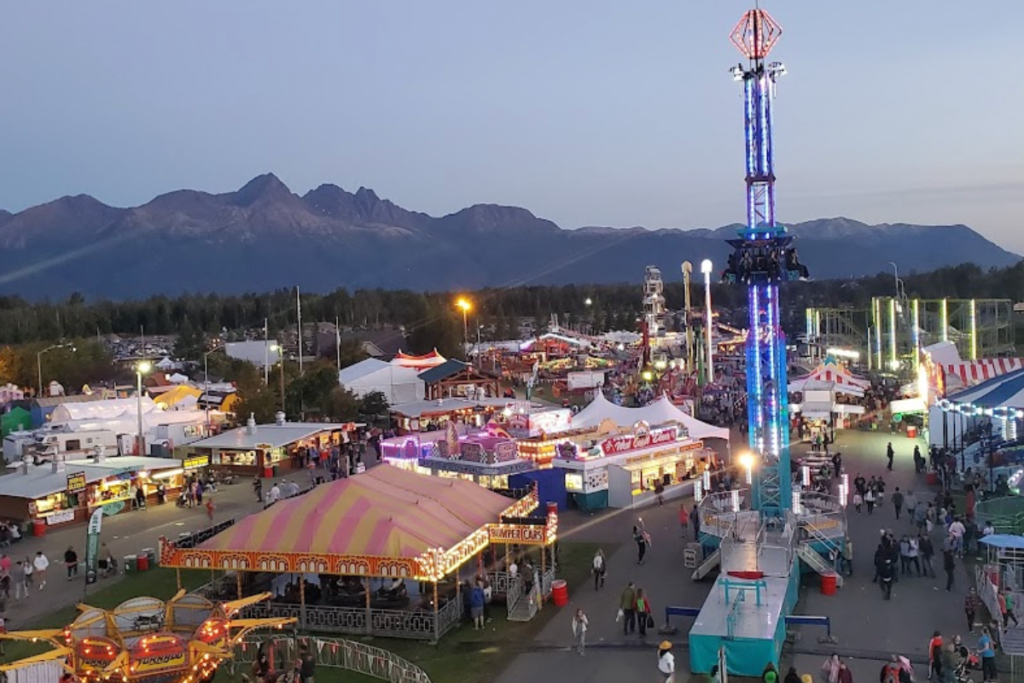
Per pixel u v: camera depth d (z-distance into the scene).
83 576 38.00
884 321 112.44
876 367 107.50
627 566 36.41
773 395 36.06
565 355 133.62
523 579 32.09
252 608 30.59
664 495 49.44
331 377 81.69
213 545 30.58
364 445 65.25
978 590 30.33
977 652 23.94
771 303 36.34
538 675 25.28
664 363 100.25
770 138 36.91
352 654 26.66
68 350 117.50
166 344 197.75
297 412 78.56
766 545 32.56
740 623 25.41
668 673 23.67
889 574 31.22
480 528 32.34
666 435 52.41
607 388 97.44
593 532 42.59
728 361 121.75
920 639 26.94
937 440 58.09
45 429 68.81
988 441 49.59
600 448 48.66
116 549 42.22
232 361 121.38
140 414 63.12
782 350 36.38
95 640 22.55
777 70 36.75
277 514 31.39
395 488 34.19
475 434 55.38
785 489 35.91
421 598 31.89
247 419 72.94
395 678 25.23
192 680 22.88
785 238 36.19
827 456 54.66
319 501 31.70
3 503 47.38
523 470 48.84
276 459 61.00
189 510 50.00
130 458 54.88
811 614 29.61
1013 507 37.69
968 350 99.44
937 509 40.81
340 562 29.05
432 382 89.50
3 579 34.62
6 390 95.12
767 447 36.12
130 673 21.98
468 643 28.25
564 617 30.42
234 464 60.75
